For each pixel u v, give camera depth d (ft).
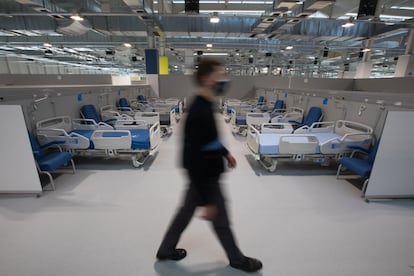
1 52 33.68
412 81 19.76
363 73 29.43
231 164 4.59
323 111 14.07
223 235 4.51
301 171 10.57
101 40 28.63
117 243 5.77
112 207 7.39
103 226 6.43
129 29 21.08
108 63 53.06
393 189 7.83
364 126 10.01
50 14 14.47
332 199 8.06
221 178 4.15
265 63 46.26
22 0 12.16
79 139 9.71
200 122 3.67
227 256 4.89
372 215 7.13
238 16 16.38
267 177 9.87
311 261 5.29
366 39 24.16
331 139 9.53
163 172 10.25
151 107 19.89
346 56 36.24
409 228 6.53
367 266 5.18
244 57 44.45
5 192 7.90
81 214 6.99
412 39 21.63
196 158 3.79
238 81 29.81
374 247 5.77
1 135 7.25
